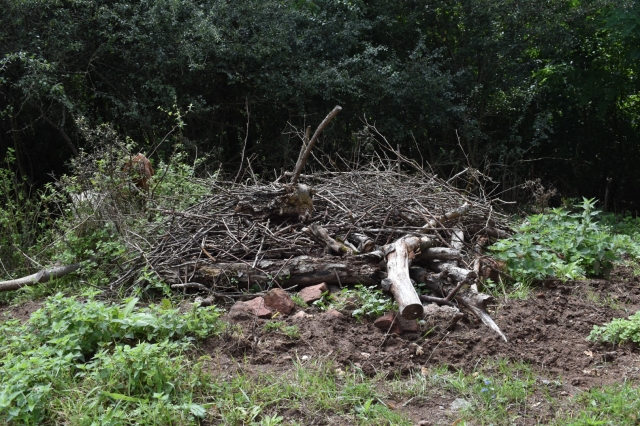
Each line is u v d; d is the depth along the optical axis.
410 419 4.05
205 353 4.73
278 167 13.69
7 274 7.20
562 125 16.23
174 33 12.00
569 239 7.06
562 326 5.43
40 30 11.50
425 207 6.89
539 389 4.40
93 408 3.94
